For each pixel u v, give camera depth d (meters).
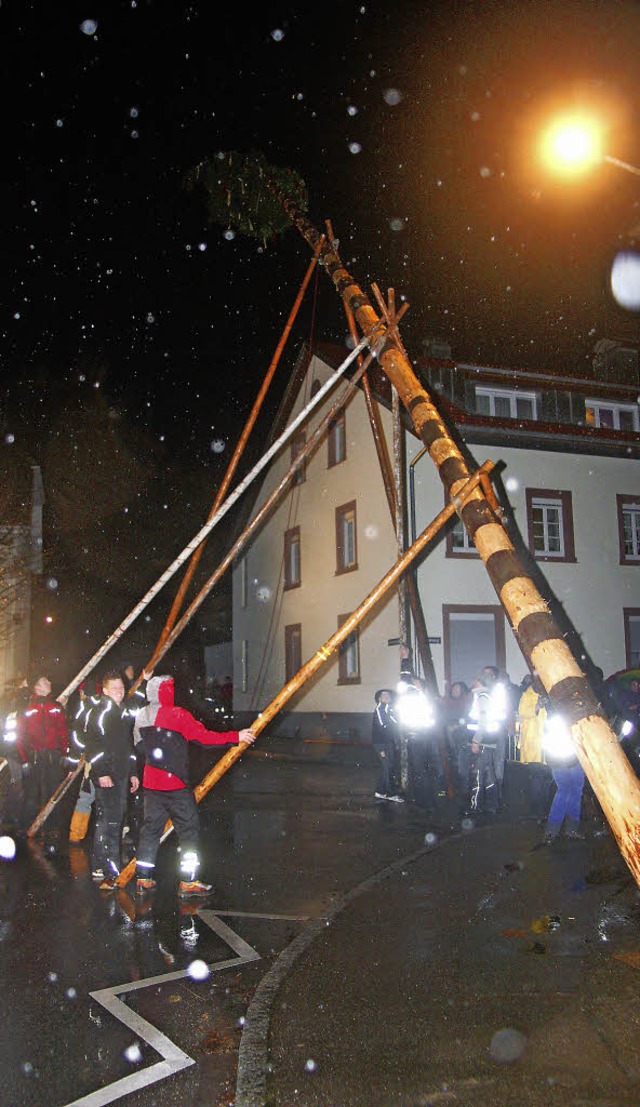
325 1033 4.26
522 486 21.69
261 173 13.64
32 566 20.03
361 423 23.12
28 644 19.64
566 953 5.29
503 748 11.74
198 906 6.89
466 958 5.29
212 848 9.41
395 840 9.72
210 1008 4.72
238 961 5.50
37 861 8.61
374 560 22.25
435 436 8.67
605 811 5.12
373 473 22.47
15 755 11.03
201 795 7.49
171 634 9.73
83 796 9.49
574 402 23.39
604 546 22.33
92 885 7.60
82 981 5.14
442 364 22.22
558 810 9.02
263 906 6.88
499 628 20.69
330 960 5.36
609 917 6.01
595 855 8.12
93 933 6.14
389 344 10.49
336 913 6.47
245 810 12.35
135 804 9.59
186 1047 4.22
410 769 13.16
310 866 8.39
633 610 22.39
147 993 4.94
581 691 5.52
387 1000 4.66
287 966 5.29
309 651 25.94
